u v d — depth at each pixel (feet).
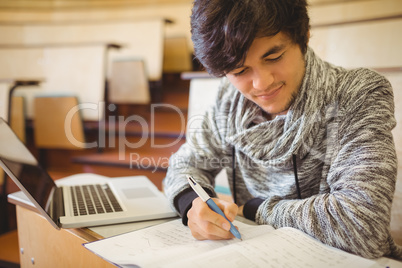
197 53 1.85
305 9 1.81
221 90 2.78
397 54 6.18
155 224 2.20
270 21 1.62
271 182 2.55
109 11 11.39
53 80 8.89
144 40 9.08
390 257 1.85
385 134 1.92
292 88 1.98
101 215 2.24
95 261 1.96
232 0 1.65
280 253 1.60
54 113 8.18
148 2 11.00
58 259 2.27
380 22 6.29
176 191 2.29
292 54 1.84
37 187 2.31
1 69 9.28
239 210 2.44
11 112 6.91
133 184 3.02
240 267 1.47
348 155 1.96
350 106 2.07
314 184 2.39
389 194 1.76
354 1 7.84
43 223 2.37
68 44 8.82
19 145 2.82
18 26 10.05
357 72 2.17
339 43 6.61
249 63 1.77
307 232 1.82
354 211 1.72
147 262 1.58
